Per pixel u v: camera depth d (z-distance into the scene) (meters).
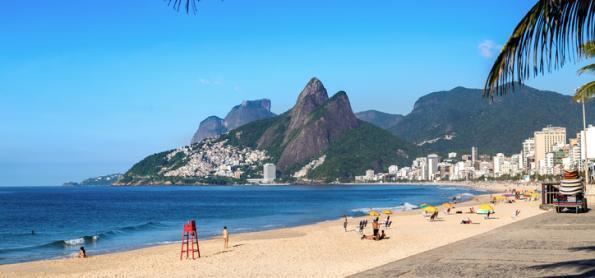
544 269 11.97
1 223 75.81
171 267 23.98
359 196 188.88
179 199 177.12
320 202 139.88
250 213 91.38
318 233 41.88
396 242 31.12
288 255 26.36
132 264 26.59
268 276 18.11
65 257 34.59
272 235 43.94
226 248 32.38
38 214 98.31
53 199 181.88
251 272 19.88
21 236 54.56
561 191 37.12
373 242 31.95
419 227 43.69
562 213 36.34
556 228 23.73
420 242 30.19
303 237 37.97
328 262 22.38
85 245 42.50
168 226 62.94
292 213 88.19
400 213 72.50
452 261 13.48
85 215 94.25
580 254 14.50
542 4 6.53
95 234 55.56
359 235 38.00
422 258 14.11
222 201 156.50
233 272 20.31
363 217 67.50
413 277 11.15
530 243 17.56
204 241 39.41
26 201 163.62
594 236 19.80
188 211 102.81
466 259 13.84
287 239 36.78
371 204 122.06
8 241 49.09
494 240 18.64
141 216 89.12
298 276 17.64
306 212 90.56
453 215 60.78
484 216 55.59
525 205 74.75
